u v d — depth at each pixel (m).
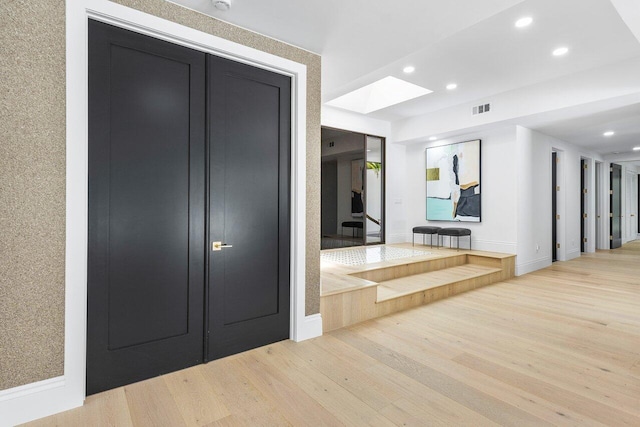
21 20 1.68
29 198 1.70
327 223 9.91
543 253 5.98
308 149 2.82
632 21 2.59
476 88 4.71
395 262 4.73
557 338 2.79
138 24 1.99
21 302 1.68
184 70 2.23
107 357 1.96
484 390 2.00
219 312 2.38
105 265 1.95
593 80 3.96
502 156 5.45
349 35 2.56
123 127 2.00
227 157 2.42
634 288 4.47
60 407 1.76
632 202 10.95
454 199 6.15
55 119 1.76
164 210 2.16
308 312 2.79
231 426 1.67
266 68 2.60
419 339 2.77
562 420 1.71
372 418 1.73
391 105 5.58
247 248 2.52
